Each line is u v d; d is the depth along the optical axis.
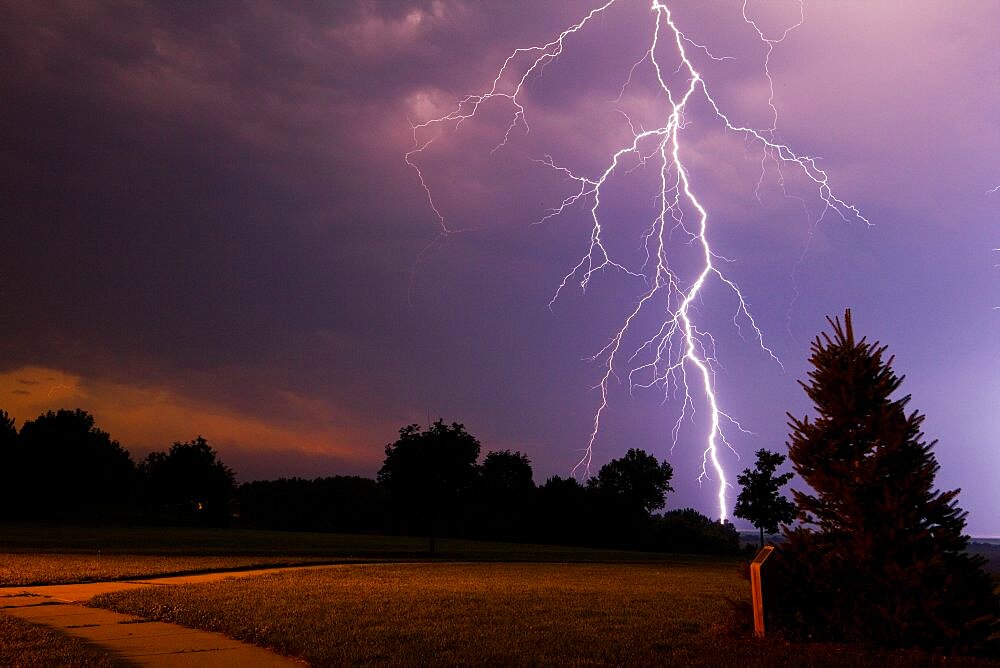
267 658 8.51
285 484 73.25
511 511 58.25
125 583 16.44
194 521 65.06
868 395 10.40
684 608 13.80
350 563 25.03
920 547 9.53
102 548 27.22
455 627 10.77
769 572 10.27
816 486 10.50
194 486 64.81
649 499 59.25
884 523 9.79
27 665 7.79
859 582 9.82
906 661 8.45
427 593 15.31
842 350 10.85
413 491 32.31
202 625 10.52
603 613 12.75
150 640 9.48
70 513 65.25
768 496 38.75
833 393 10.64
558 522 56.69
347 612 11.95
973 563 9.46
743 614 10.74
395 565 24.66
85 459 66.12
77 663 7.89
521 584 18.41
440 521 58.28
